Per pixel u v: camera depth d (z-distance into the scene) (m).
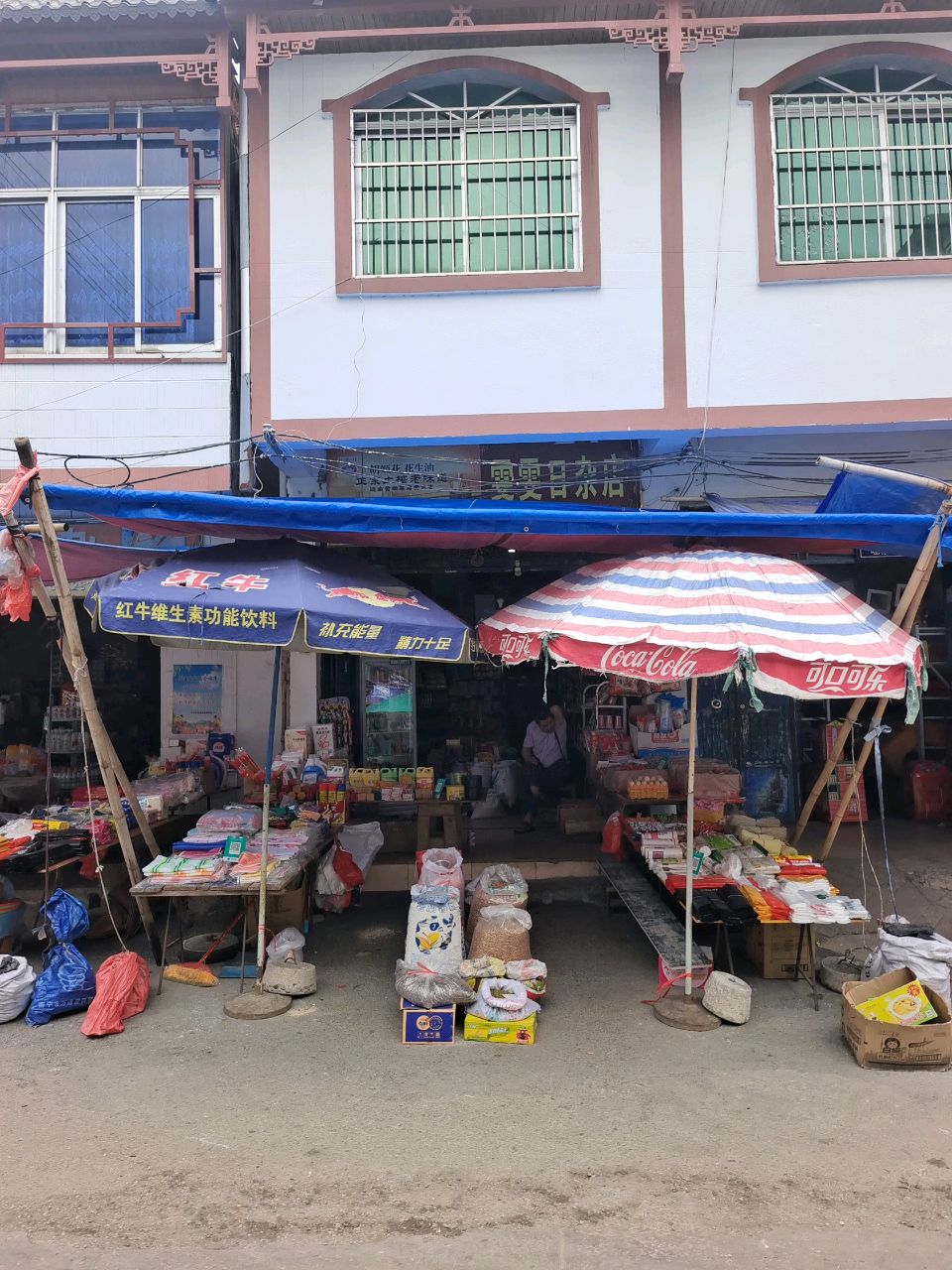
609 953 6.21
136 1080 4.47
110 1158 3.79
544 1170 3.68
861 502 6.47
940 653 10.14
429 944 5.37
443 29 7.77
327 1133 3.96
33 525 5.21
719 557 5.21
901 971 4.97
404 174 8.11
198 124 8.41
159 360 8.25
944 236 8.02
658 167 7.92
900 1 7.75
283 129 8.02
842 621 4.65
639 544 6.13
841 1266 3.12
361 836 7.13
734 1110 4.14
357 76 8.01
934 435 8.33
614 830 7.38
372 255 8.07
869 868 7.92
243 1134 3.96
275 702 5.59
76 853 6.28
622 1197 3.50
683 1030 5.00
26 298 8.40
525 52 7.94
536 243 8.08
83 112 8.41
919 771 9.64
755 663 4.24
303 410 7.96
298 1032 5.01
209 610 4.85
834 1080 4.43
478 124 8.12
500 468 8.30
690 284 7.90
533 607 5.51
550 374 7.91
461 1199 3.49
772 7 7.82
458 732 10.55
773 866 6.01
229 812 6.54
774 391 7.85
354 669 9.66
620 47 7.93
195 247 8.38
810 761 9.98
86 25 7.95
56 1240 3.28
